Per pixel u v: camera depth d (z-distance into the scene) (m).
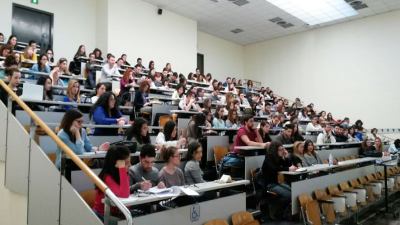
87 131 3.88
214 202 2.93
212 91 8.70
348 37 11.07
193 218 2.71
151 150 2.95
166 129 4.40
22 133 2.90
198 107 6.17
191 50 10.77
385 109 10.12
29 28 7.70
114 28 8.65
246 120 4.92
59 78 5.55
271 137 5.88
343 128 8.51
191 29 10.84
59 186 2.45
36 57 6.29
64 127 2.87
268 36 12.91
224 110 6.44
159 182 2.82
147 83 5.70
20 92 3.94
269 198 4.29
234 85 10.45
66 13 8.30
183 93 6.71
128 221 1.89
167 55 9.98
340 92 11.16
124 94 5.87
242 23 11.43
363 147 7.55
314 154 5.43
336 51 11.34
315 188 4.44
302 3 9.81
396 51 9.99
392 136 9.94
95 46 8.81
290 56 12.63
